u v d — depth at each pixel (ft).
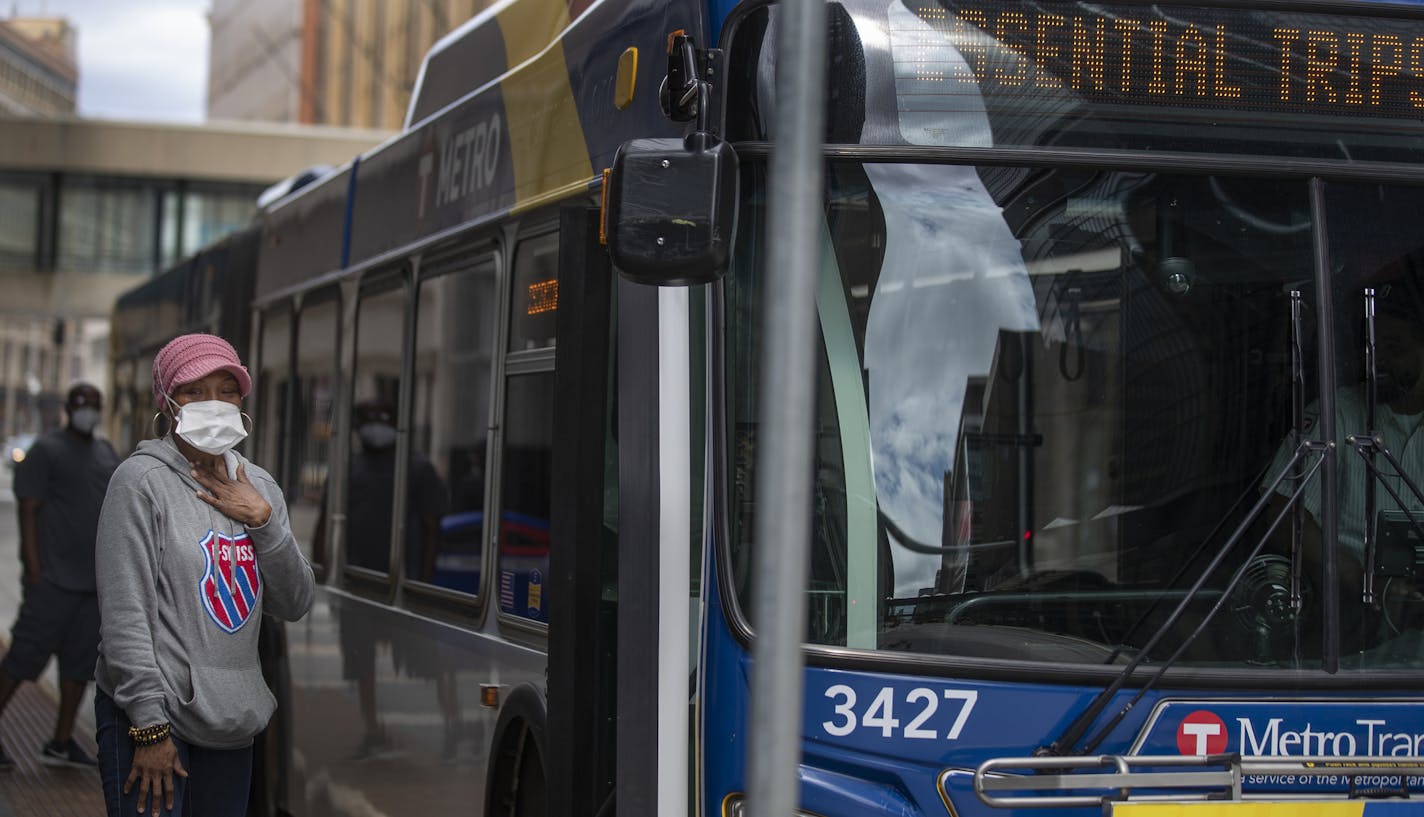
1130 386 13.33
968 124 13.16
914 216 13.12
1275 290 13.32
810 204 7.33
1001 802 11.99
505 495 16.93
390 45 171.12
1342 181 13.37
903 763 12.25
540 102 17.06
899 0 13.23
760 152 12.82
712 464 12.79
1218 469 13.33
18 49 563.48
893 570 12.76
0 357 449.06
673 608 12.94
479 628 17.37
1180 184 13.39
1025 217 13.24
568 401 13.94
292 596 14.66
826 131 13.12
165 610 13.74
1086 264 13.33
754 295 12.84
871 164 13.15
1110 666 12.41
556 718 13.87
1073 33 13.26
